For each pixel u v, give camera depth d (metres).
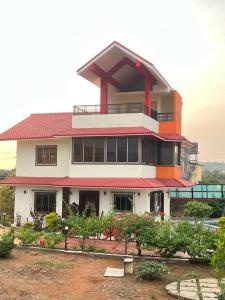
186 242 14.37
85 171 24.31
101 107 25.50
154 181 24.61
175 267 13.90
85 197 24.12
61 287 11.03
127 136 23.50
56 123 28.20
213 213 35.09
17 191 26.25
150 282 11.74
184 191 38.19
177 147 27.84
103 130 24.41
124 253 15.67
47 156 26.48
